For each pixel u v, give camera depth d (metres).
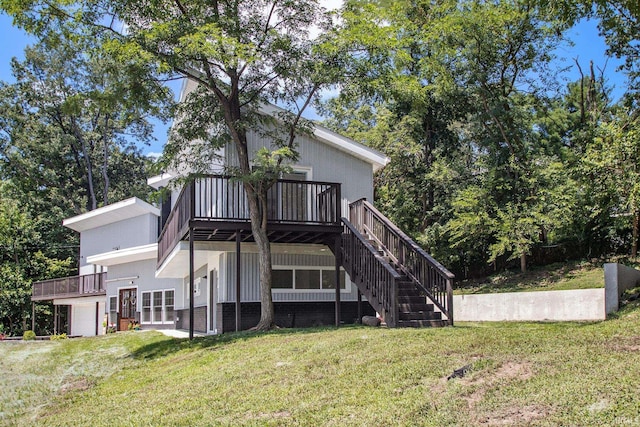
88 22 12.05
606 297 11.01
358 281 12.94
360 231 14.91
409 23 14.78
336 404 6.29
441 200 23.11
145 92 12.62
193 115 13.67
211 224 12.84
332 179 16.44
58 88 40.09
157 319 23.72
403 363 7.39
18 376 12.23
